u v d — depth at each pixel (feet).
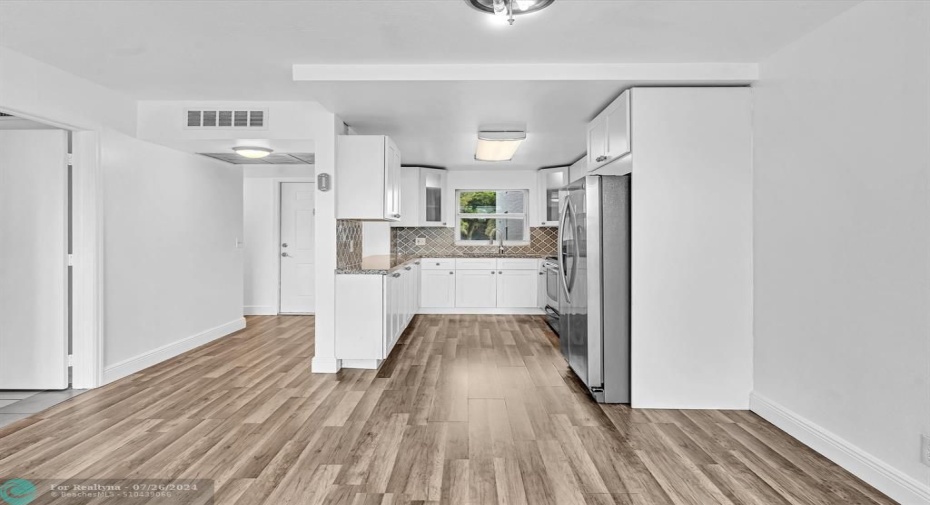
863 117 7.34
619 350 10.85
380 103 12.20
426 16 8.15
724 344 10.41
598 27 8.53
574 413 10.11
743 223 10.38
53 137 11.68
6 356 11.67
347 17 8.18
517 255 23.94
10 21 8.39
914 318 6.50
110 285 12.45
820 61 8.29
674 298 10.43
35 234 11.72
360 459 7.88
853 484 7.16
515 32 8.77
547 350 15.83
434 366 13.80
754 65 10.15
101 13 8.07
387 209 13.65
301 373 13.08
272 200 23.13
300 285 23.41
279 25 8.51
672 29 8.58
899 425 6.72
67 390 11.60
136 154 13.39
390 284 13.85
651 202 10.39
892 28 6.82
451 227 24.32
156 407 10.36
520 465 7.72
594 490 6.95
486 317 22.36
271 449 8.23
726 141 10.36
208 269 17.17
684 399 10.43
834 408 7.95
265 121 13.33
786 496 6.81
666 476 7.38
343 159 13.53
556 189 22.56
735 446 8.50
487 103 12.15
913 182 6.50
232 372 13.19
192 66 10.61
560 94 11.37
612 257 10.93
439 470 7.52
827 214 8.09
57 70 10.77
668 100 10.40
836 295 7.89
